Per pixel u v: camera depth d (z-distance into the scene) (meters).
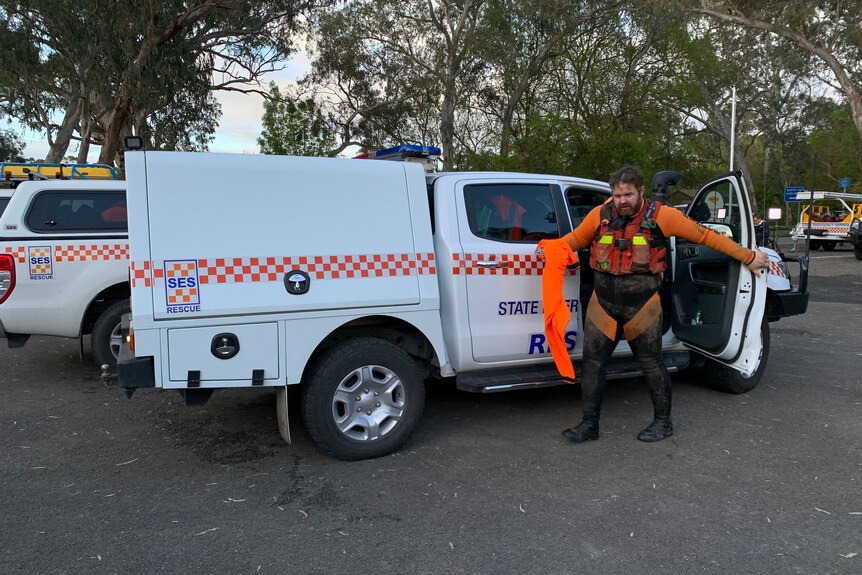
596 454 4.49
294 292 4.08
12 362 7.36
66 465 4.35
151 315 3.77
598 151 22.22
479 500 3.79
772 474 4.12
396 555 3.19
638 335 4.51
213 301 3.89
